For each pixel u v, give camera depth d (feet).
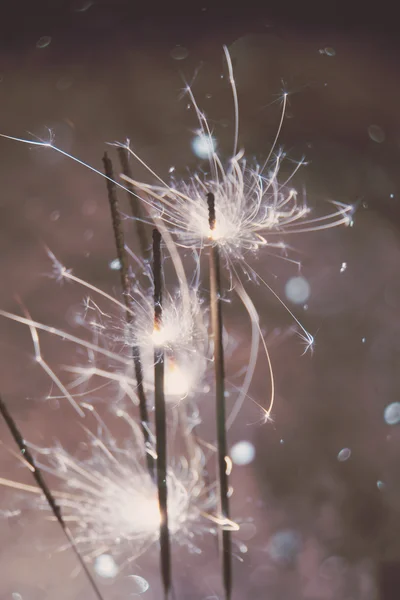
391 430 2.00
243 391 1.87
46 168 2.55
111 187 1.58
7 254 2.27
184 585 1.81
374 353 2.10
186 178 2.17
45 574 1.83
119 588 1.82
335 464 1.97
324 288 2.16
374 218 2.28
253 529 1.90
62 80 2.86
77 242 2.30
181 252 1.82
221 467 1.54
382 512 1.91
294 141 2.47
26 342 2.11
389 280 2.18
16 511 1.90
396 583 1.81
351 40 2.92
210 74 2.76
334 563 1.86
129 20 3.08
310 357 2.09
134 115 2.67
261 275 2.16
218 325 1.54
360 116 2.58
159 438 1.52
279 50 2.81
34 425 1.99
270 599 1.82
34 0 3.13
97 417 1.96
